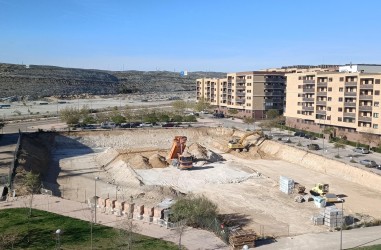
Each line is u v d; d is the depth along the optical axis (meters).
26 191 63.78
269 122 148.50
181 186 82.31
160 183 83.94
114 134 126.00
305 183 85.19
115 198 69.25
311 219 62.03
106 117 153.75
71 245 43.97
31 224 49.62
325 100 130.00
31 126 142.25
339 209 63.88
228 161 103.44
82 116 153.38
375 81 111.00
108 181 83.81
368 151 105.19
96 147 119.50
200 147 109.88
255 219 62.88
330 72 133.62
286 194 76.88
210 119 174.12
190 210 53.31
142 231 49.12
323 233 54.56
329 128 126.38
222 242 46.84
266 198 74.44
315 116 134.00
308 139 125.50
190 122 158.62
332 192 77.62
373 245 48.72
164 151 112.31
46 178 84.56
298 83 144.00
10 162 83.94
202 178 88.00
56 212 54.31
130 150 113.19
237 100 184.12
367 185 81.69
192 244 45.66
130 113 173.38
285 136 130.75
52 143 115.25
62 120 146.88
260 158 110.31
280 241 50.47
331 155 101.81
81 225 49.91
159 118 154.25
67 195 72.25
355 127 117.88
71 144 117.69
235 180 86.25
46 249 42.81
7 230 47.41
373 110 112.06
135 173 88.31
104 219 52.62
